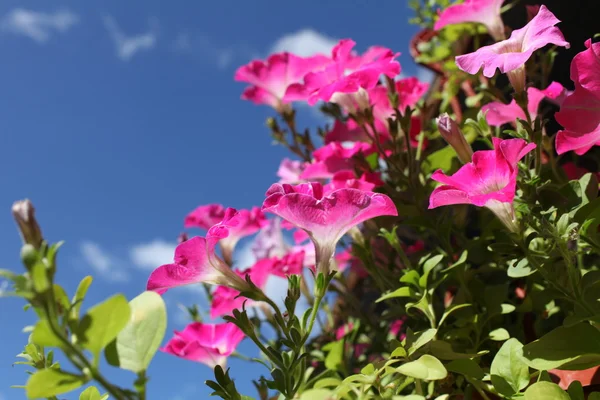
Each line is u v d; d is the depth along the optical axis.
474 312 0.52
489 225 0.54
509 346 0.42
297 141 0.73
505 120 0.56
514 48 0.45
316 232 0.43
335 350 0.58
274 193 0.42
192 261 0.44
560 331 0.41
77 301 0.36
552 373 0.45
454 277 0.54
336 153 0.64
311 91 0.59
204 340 0.56
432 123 0.77
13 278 0.34
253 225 0.73
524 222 0.43
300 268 0.64
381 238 0.69
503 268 0.54
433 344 0.45
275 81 0.72
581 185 0.47
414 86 0.67
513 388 0.41
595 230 0.45
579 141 0.43
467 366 0.44
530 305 0.51
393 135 0.60
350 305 0.71
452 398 0.48
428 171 0.65
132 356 0.38
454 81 0.81
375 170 0.67
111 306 0.35
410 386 0.52
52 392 0.35
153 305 0.40
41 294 0.34
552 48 0.63
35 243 0.35
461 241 0.60
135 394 0.36
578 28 0.74
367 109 0.59
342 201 0.42
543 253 0.44
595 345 0.40
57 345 0.34
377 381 0.40
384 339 0.64
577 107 0.43
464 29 0.84
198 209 0.79
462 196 0.42
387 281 0.58
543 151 0.61
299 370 0.45
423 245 0.70
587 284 0.42
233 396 0.42
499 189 0.41
